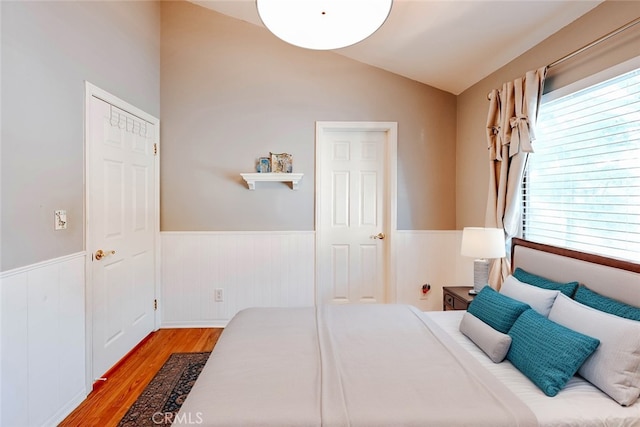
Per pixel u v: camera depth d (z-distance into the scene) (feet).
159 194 10.67
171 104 10.73
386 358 4.89
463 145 10.97
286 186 11.05
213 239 10.92
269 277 11.08
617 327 4.36
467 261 10.85
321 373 4.43
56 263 6.22
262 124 10.94
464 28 7.80
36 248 5.77
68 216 6.57
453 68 9.86
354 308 7.32
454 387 4.13
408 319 6.59
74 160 6.77
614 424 3.77
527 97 7.23
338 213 11.60
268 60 10.94
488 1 6.70
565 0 6.22
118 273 8.40
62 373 6.33
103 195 7.75
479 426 3.51
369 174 11.62
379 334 5.81
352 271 11.66
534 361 4.63
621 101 5.74
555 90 7.01
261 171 10.83
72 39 6.70
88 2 7.18
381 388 4.09
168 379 7.63
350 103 11.12
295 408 3.67
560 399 4.12
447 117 11.38
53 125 6.19
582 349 4.36
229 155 10.89
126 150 8.75
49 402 5.99
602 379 4.22
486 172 9.68
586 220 6.48
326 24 5.91
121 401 6.81
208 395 3.93
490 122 8.57
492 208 8.59
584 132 6.45
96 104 7.48
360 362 4.75
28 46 5.63
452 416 3.59
